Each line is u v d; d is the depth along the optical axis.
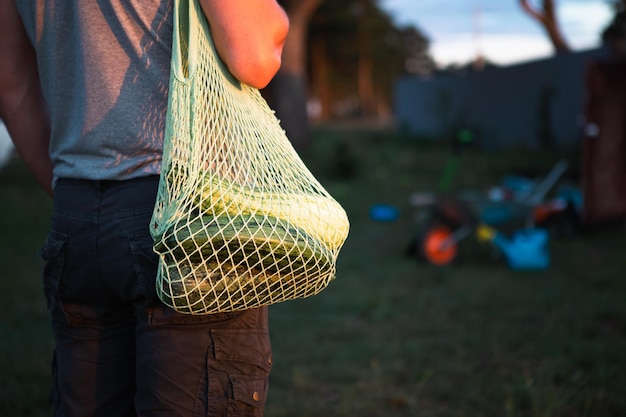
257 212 1.44
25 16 1.67
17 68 1.81
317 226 1.52
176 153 1.43
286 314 5.36
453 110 24.55
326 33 58.34
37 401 3.59
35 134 1.85
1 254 7.21
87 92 1.55
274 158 1.59
